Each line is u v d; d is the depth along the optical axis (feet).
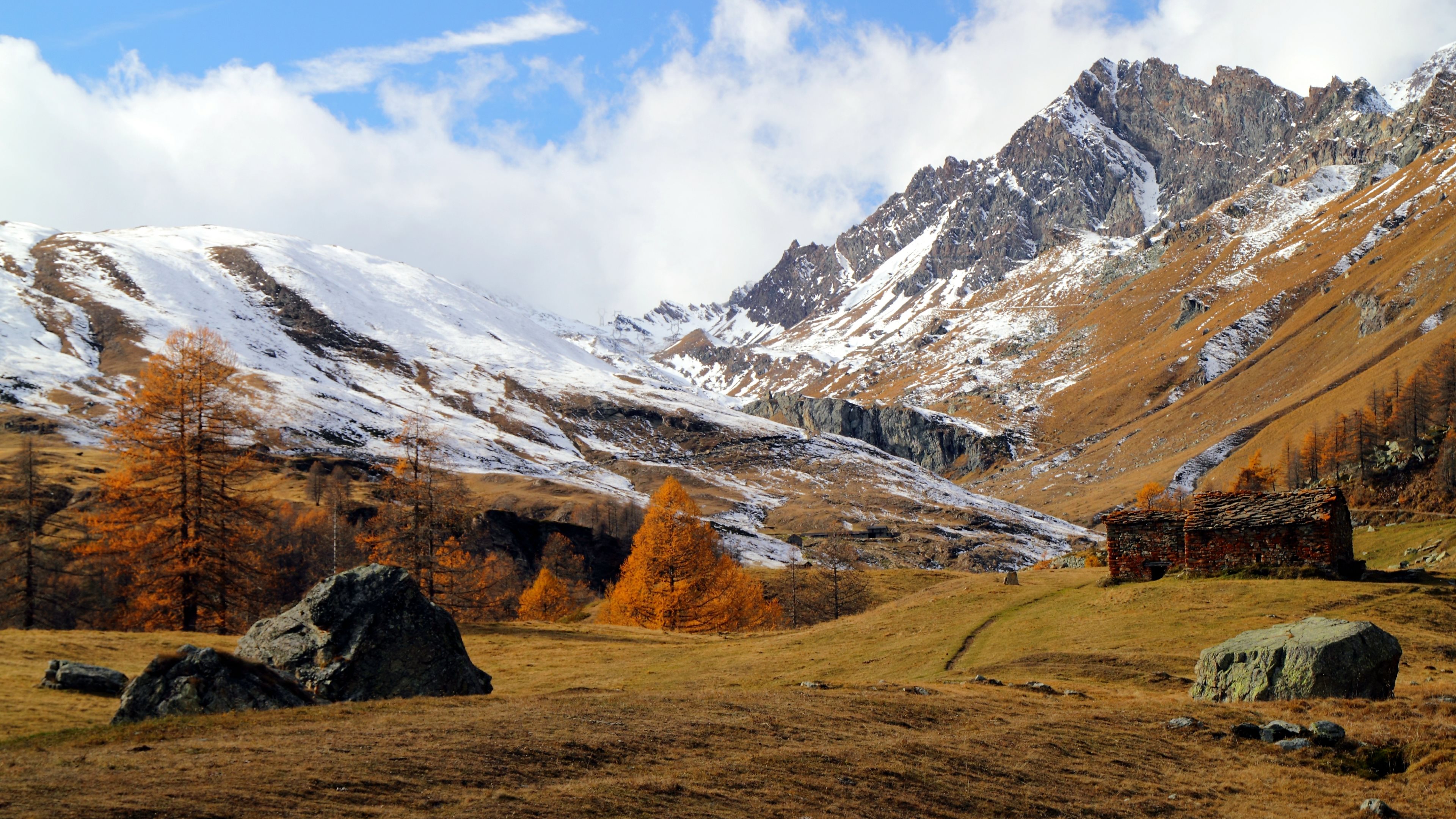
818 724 78.74
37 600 219.41
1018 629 149.69
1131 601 154.30
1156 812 64.90
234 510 190.70
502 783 56.80
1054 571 215.92
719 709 82.94
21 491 231.09
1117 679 113.91
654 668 147.02
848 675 132.36
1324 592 144.46
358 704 79.51
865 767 66.54
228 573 187.62
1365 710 85.81
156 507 182.09
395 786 54.03
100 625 221.66
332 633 92.38
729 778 61.31
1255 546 161.79
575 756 63.72
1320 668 92.12
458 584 231.30
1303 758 76.69
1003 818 60.95
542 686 133.08
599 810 52.65
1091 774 71.36
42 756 58.49
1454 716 82.84
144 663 120.47
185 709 76.84
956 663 132.57
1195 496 174.60
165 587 180.14
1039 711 90.12
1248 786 71.10
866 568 596.70
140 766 55.16
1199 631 131.54
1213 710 90.33
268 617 98.63
